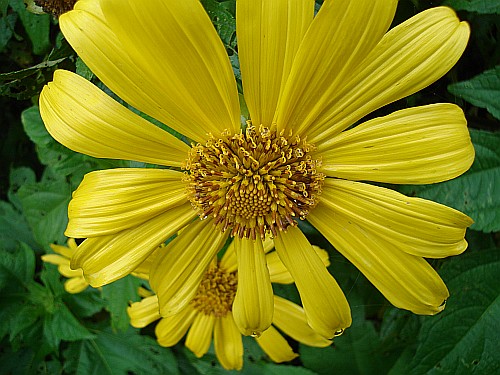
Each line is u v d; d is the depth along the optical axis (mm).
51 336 204
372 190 114
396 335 162
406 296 114
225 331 185
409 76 102
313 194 117
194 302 183
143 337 208
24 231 214
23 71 126
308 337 171
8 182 216
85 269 116
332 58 103
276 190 117
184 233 125
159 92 108
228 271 182
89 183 117
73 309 206
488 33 129
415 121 107
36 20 145
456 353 132
